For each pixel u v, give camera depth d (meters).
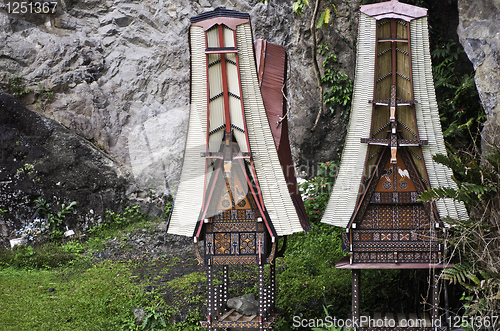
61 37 9.91
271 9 10.12
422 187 4.82
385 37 4.86
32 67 9.58
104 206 8.87
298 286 6.50
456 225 4.71
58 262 7.60
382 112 4.91
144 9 10.23
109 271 7.25
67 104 9.55
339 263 5.05
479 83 6.19
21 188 8.42
